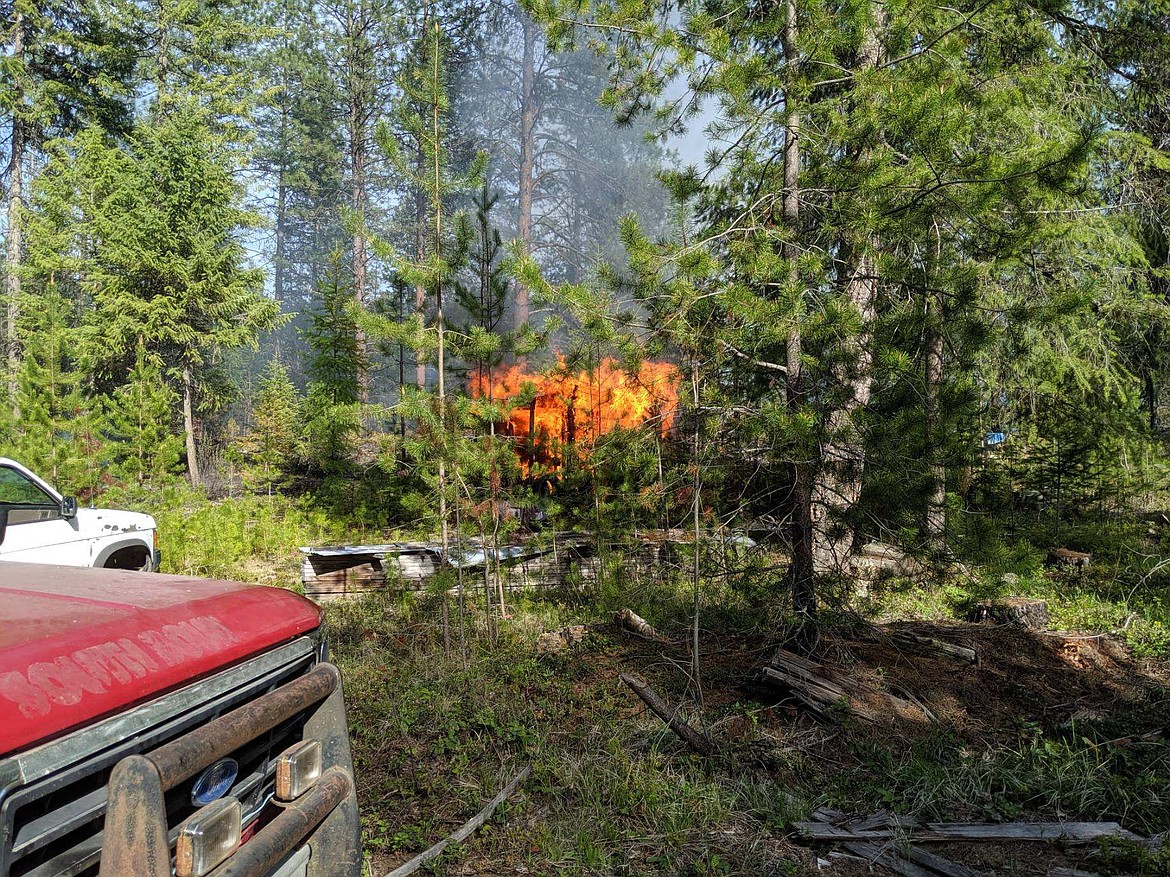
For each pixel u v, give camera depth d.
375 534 12.11
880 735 5.10
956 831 4.02
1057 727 5.25
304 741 2.24
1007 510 6.55
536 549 8.50
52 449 11.73
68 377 13.05
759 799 4.29
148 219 21.28
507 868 3.62
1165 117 12.42
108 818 1.63
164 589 2.31
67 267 23.61
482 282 7.29
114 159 23.45
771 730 5.26
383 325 6.89
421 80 7.14
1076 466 10.63
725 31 6.19
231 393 26.23
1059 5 8.79
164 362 23.03
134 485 12.27
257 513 12.31
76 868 1.72
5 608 1.94
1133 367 12.46
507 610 8.12
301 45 36.75
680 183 6.27
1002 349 10.04
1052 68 9.02
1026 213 5.96
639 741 4.98
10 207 27.28
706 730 4.94
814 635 6.15
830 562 7.42
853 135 5.93
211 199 22.83
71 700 1.66
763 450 5.80
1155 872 3.52
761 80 5.86
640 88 6.98
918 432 5.45
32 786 1.57
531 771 4.55
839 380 5.66
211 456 23.62
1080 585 9.13
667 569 8.20
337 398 15.07
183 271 21.50
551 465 9.20
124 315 20.89
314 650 2.50
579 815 4.04
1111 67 11.81
